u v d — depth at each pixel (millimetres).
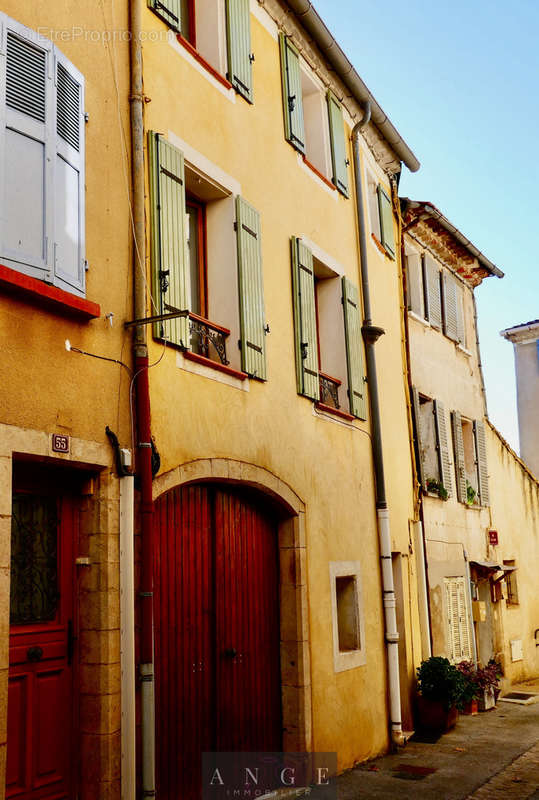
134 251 6227
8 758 4957
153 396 6324
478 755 9586
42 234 5172
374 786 8086
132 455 5926
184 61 7395
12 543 5242
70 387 5383
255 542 8102
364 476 10414
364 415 10570
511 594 16875
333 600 9031
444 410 14391
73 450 5324
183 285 6805
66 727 5367
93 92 6059
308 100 10648
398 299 12977
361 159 11883
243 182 8203
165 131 6945
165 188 6711
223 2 8320
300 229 9406
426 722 10922
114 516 5688
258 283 8086
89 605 5547
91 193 5871
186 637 6887
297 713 8055
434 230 14758
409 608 11461
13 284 4832
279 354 8516
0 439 4750
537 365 23094
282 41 9531
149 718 5680
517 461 18000
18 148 5094
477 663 14031
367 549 10172
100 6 6281
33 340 5105
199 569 7195
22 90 5195
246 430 7641
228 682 7340
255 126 8633
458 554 13984
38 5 5621
